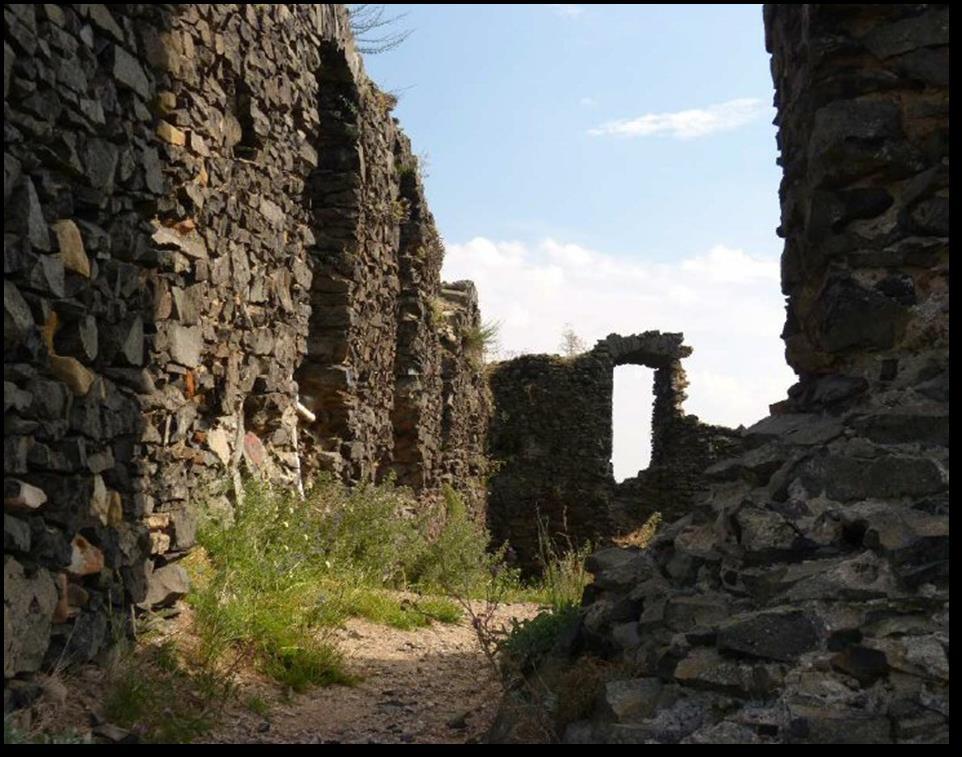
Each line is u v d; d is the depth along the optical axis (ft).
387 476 36.19
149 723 13.61
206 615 17.67
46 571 13.51
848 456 12.80
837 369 14.28
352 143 34.01
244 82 25.45
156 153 18.01
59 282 14.02
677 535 14.73
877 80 13.87
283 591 21.18
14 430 12.95
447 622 25.67
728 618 12.09
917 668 10.48
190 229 21.68
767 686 11.10
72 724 12.97
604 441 62.39
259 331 26.32
